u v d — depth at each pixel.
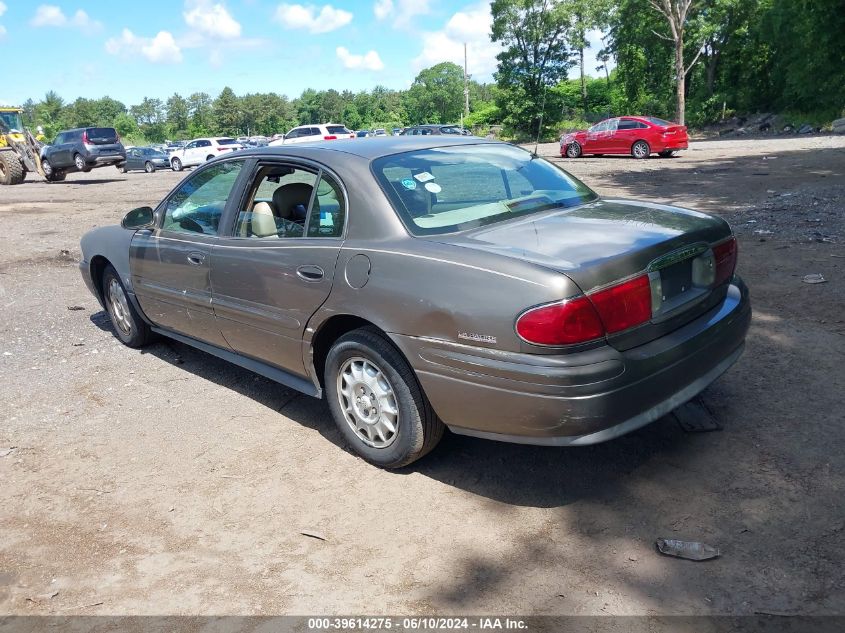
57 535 3.19
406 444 3.37
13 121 26.94
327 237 3.62
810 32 23.00
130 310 5.55
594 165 21.91
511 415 2.90
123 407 4.59
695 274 3.34
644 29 48.94
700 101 47.66
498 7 48.47
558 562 2.75
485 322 2.88
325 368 3.72
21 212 16.28
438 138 4.27
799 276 6.40
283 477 3.57
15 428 4.34
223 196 4.39
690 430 3.67
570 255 2.93
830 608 2.41
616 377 2.81
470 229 3.36
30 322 6.71
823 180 13.68
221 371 5.18
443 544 2.92
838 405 3.84
